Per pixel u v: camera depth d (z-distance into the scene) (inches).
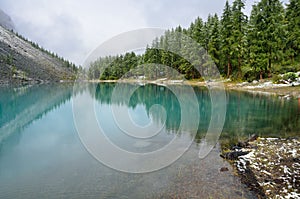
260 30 906.1
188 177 189.8
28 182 193.3
